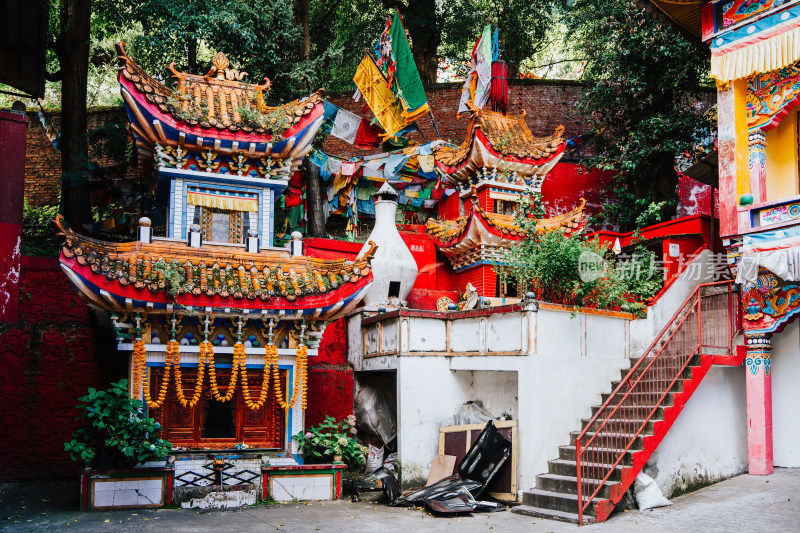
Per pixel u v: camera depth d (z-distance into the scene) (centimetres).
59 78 1766
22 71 1366
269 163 1240
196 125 1155
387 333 1325
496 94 1845
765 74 1233
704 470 1164
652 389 1166
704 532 905
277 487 1131
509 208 1730
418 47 2512
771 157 1286
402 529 940
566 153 2208
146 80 1166
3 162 1241
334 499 1156
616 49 1944
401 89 1894
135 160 1845
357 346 1486
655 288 1565
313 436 1188
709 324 1376
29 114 2178
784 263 1130
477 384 1330
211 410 1155
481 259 1636
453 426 1248
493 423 1171
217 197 1226
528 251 1284
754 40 1209
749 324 1218
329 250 1709
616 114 2102
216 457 1114
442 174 1803
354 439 1370
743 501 1041
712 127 1920
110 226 1730
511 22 2539
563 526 962
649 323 1359
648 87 1947
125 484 1049
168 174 1192
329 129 1964
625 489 1016
